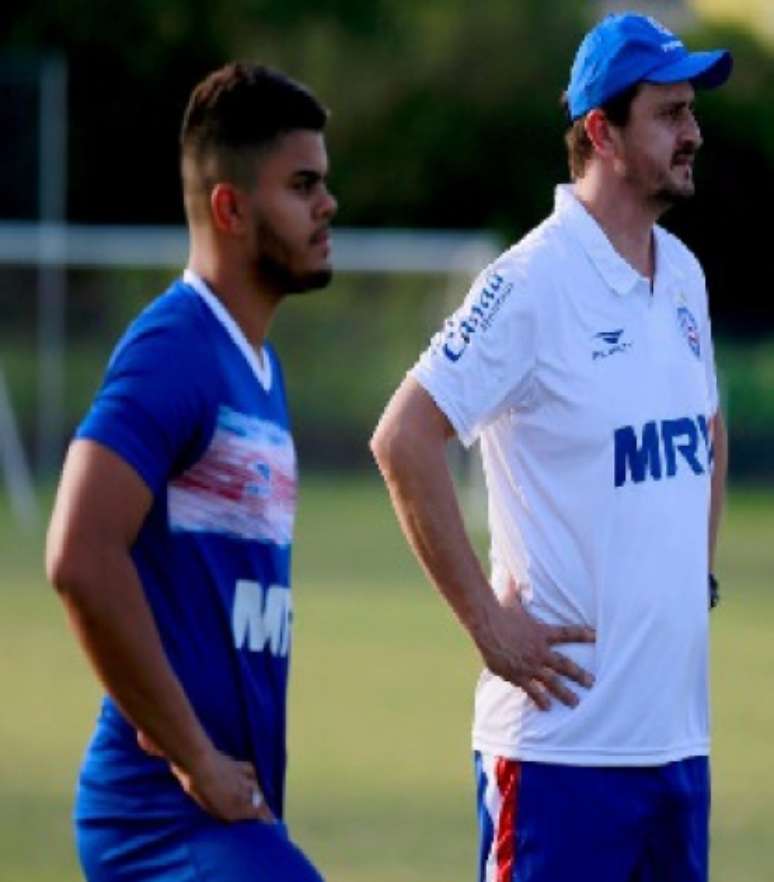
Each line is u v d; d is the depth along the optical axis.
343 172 145.12
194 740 17.91
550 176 144.75
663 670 21.55
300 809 37.41
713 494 23.62
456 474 101.31
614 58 21.84
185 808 18.25
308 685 51.72
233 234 18.78
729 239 144.12
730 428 120.62
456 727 46.06
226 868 18.08
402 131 144.75
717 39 144.88
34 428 105.31
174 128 141.25
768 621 65.06
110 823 18.47
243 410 18.58
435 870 32.62
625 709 21.47
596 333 21.67
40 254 103.75
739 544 88.12
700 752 22.00
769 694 51.12
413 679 52.75
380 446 21.73
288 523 19.09
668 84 21.80
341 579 73.12
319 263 18.89
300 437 109.81
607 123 22.02
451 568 21.53
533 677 21.41
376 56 144.75
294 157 18.70
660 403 21.73
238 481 18.50
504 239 144.75
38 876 31.70
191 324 18.52
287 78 18.97
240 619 18.52
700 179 143.00
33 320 104.56
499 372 21.61
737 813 37.34
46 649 57.03
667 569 21.55
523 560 21.75
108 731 18.55
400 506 21.73
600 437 21.48
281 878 18.09
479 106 144.62
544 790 21.55
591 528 21.48
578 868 21.53
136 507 17.81
